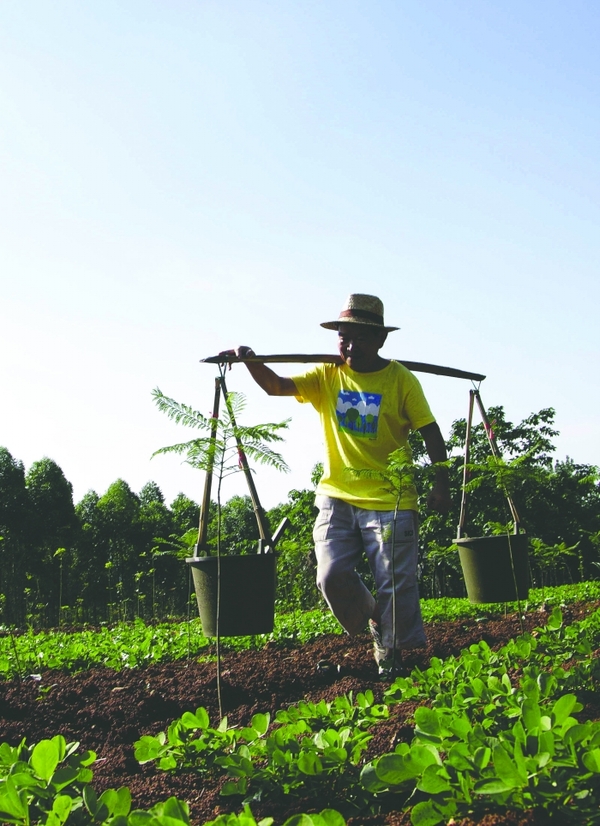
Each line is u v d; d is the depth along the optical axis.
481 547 5.37
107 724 4.00
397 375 4.88
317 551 4.85
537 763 1.77
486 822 1.72
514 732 1.96
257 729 2.67
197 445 3.48
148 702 4.18
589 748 1.87
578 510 23.92
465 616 8.56
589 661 3.26
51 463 35.28
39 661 6.46
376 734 2.84
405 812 2.08
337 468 4.88
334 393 4.92
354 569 4.78
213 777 2.61
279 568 13.17
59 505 34.44
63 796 1.85
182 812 1.74
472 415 5.87
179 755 2.61
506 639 5.77
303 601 13.97
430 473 4.75
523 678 3.01
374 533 4.63
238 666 5.49
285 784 2.23
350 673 4.90
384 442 4.82
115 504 35.22
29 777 2.01
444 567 22.72
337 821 1.67
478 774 1.84
